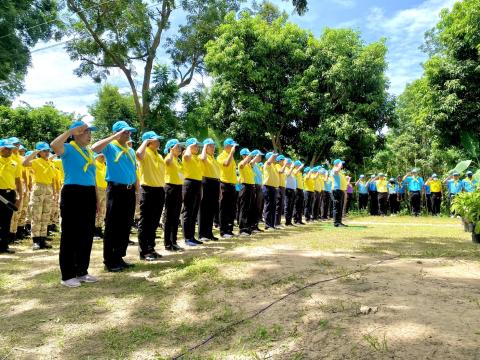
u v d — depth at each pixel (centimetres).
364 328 296
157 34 2238
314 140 1911
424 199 1845
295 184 1198
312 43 1973
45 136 2069
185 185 751
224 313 361
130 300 412
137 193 600
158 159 652
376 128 1966
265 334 308
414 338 272
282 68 2016
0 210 687
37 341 321
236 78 1958
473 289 383
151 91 2103
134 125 2383
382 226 1144
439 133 1706
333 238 812
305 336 296
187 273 497
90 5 2028
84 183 485
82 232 487
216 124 2089
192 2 2292
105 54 2269
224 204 870
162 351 297
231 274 483
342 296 375
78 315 374
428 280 421
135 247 786
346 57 1870
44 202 760
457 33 1627
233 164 872
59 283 480
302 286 419
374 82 1889
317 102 1914
